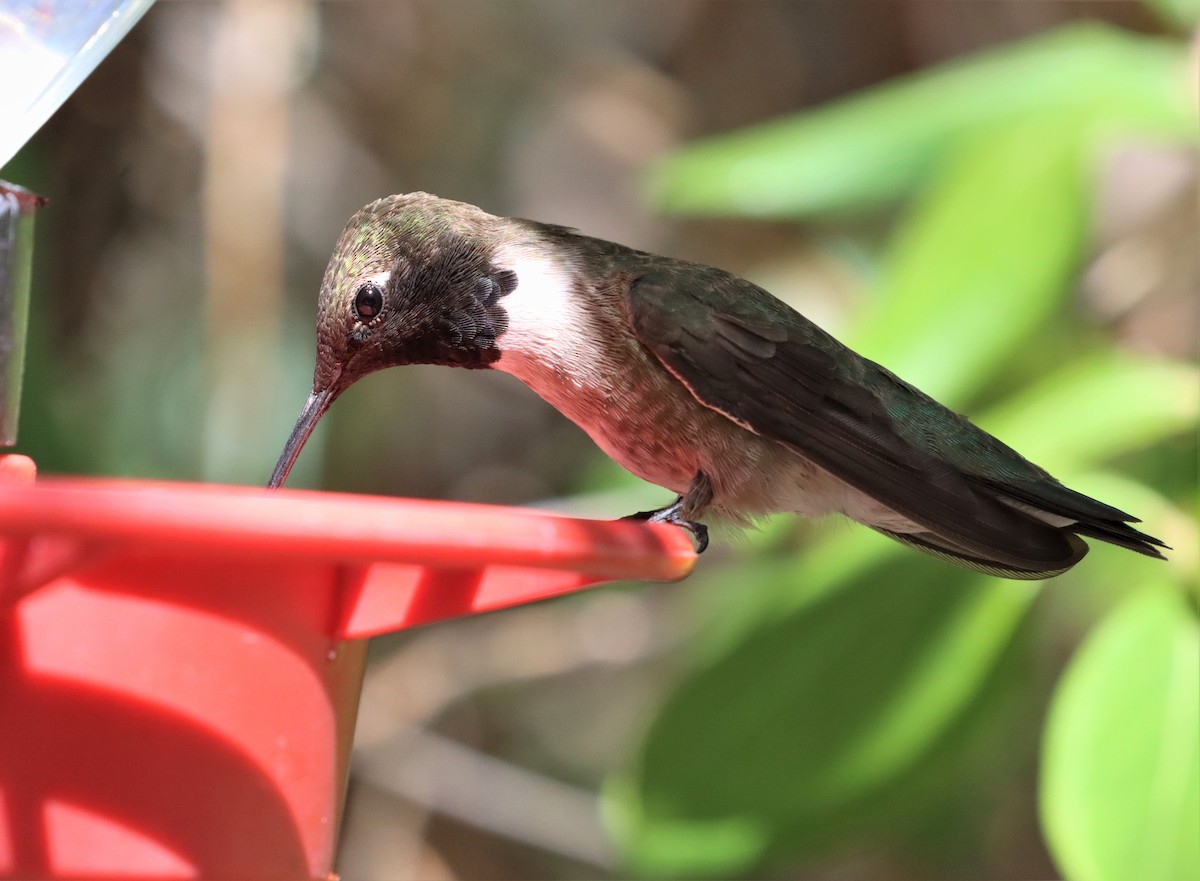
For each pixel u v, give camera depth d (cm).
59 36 554
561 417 1401
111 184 1159
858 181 965
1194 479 860
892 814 871
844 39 1448
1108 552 1121
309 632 457
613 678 1404
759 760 870
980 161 877
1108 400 843
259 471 1148
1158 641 707
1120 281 1233
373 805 1255
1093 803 656
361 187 1331
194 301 1191
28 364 1044
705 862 865
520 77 1401
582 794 1266
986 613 861
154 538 349
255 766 443
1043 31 1385
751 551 1152
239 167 1110
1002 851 1252
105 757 423
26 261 553
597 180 1453
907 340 842
